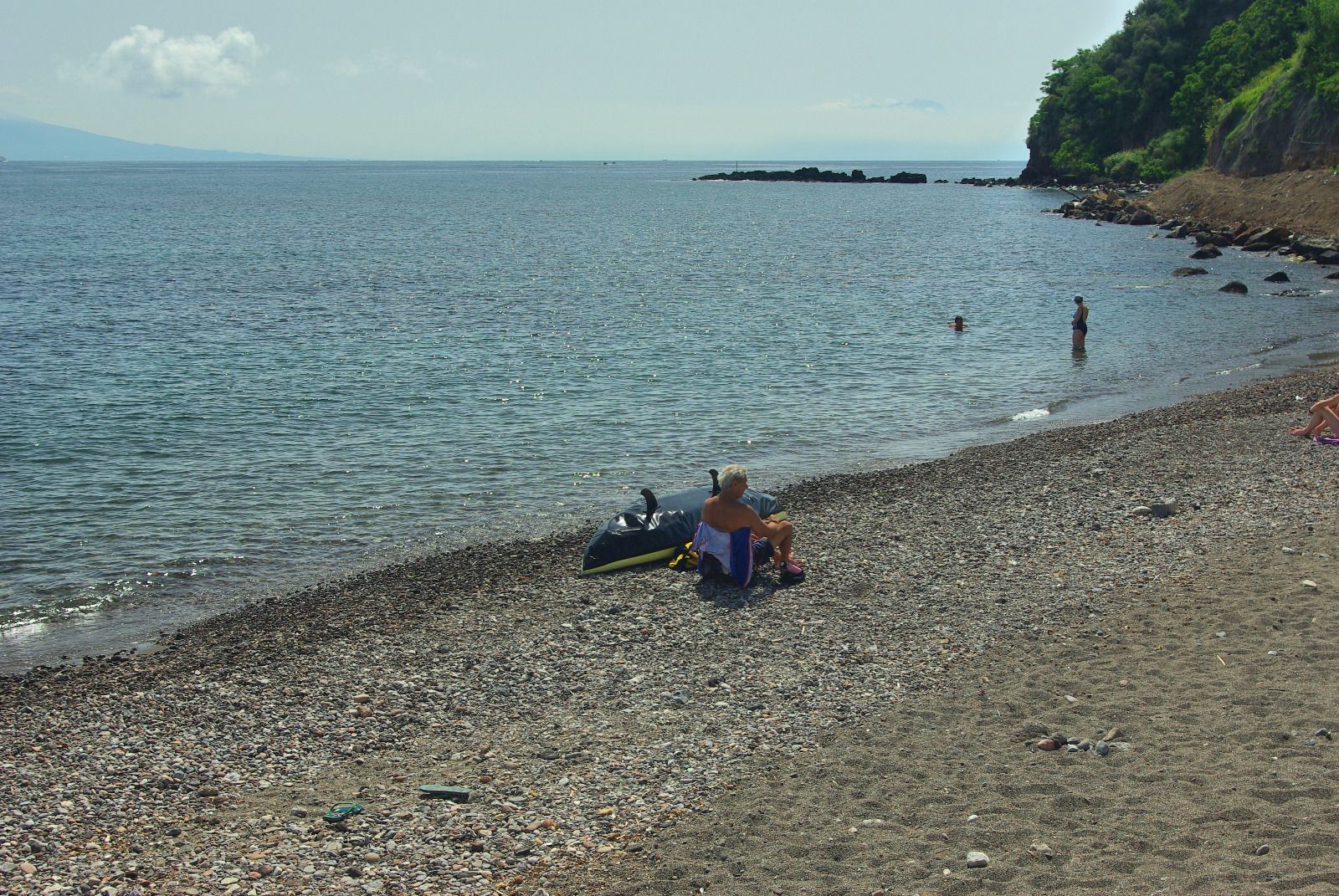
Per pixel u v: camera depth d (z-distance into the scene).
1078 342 30.94
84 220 99.62
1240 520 13.92
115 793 8.27
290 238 78.62
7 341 32.88
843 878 6.52
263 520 16.81
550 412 23.97
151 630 12.70
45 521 16.70
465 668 10.59
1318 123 69.44
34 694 10.63
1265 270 50.19
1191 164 103.19
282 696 10.15
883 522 15.01
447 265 58.56
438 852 7.10
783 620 11.36
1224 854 6.38
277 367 28.88
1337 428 18.38
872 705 9.22
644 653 10.68
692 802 7.65
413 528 16.44
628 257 63.56
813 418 23.52
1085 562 12.72
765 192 176.12
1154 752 7.94
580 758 8.48
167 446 21.05
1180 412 22.47
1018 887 6.27
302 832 7.46
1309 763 7.47
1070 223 88.06
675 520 13.91
